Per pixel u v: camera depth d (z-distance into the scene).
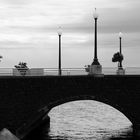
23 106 47.78
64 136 53.50
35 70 48.75
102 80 47.72
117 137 51.91
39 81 47.72
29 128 50.97
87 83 47.66
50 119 75.06
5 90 47.66
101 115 83.62
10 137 28.83
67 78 47.66
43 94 47.78
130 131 57.09
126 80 47.78
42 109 50.31
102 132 56.75
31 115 47.78
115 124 66.44
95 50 47.09
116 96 47.81
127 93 47.81
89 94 47.69
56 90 47.72
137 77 47.72
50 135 54.31
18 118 47.78
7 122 47.75
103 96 47.78
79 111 95.31
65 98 47.75
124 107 47.94
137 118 48.03
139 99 47.81
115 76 47.69
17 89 47.69
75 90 47.69
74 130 59.16
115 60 56.75
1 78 47.53
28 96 47.78
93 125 65.19
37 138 51.69
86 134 55.00
